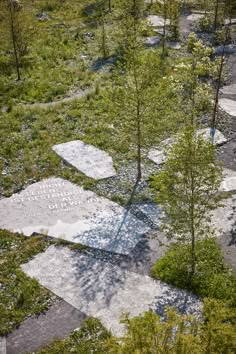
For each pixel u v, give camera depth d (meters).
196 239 17.28
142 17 43.59
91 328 15.04
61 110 28.72
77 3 50.44
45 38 40.34
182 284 16.55
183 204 16.34
